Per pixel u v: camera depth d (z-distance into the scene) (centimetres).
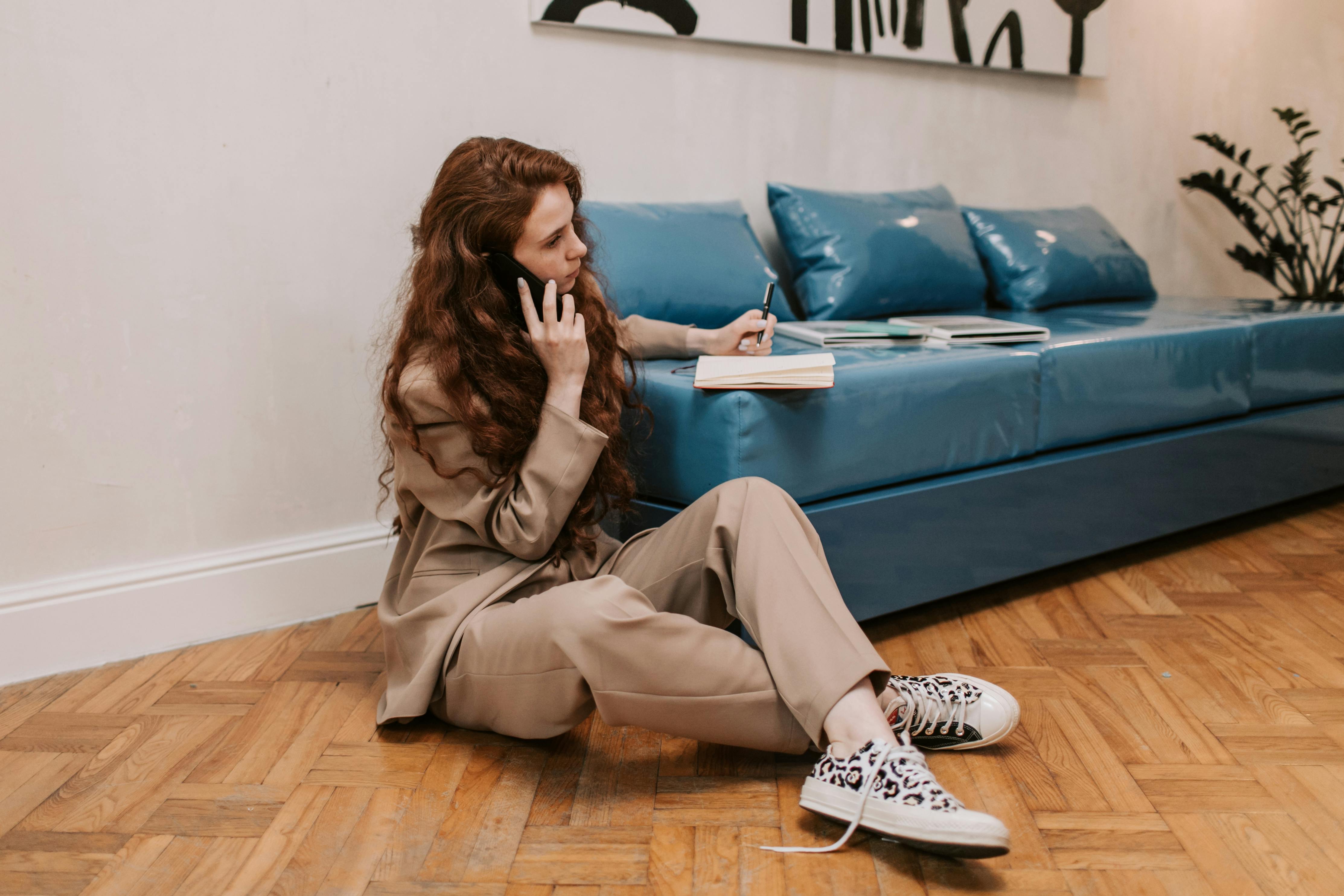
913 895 103
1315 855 109
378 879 107
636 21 222
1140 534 213
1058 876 106
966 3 282
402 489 137
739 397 147
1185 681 156
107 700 154
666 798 124
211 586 178
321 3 179
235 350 177
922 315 256
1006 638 175
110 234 162
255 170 175
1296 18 374
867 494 167
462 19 197
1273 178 381
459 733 142
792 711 114
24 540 162
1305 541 231
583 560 141
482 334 128
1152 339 209
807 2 251
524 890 105
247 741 140
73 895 105
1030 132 312
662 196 238
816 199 246
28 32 152
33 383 159
